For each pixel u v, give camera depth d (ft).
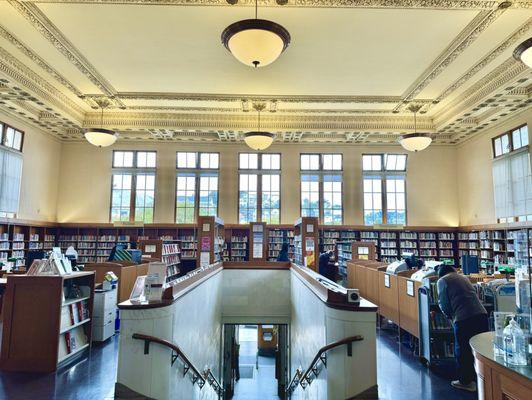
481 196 39.78
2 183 33.53
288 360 24.63
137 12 18.70
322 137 43.47
